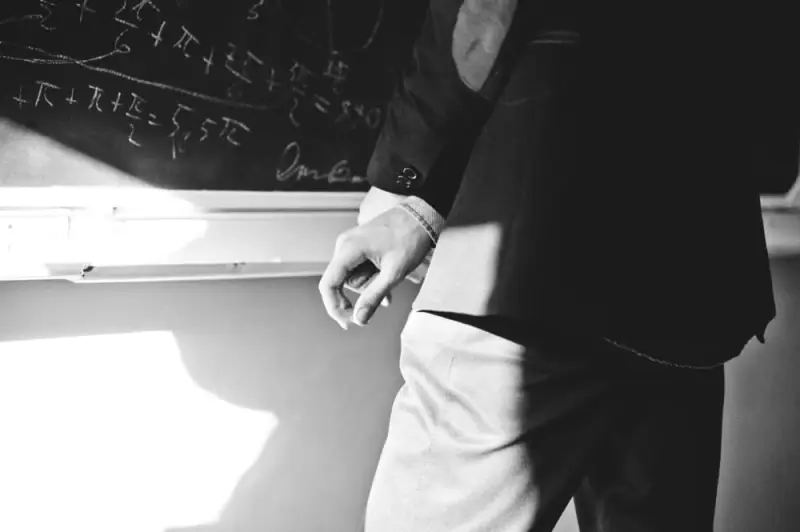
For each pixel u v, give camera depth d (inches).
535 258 38.6
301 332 68.6
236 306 66.2
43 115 57.0
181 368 65.0
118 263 60.0
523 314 38.5
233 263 63.7
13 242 57.2
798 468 82.8
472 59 40.5
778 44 71.1
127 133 59.4
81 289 61.7
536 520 41.0
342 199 66.9
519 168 39.3
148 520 65.4
